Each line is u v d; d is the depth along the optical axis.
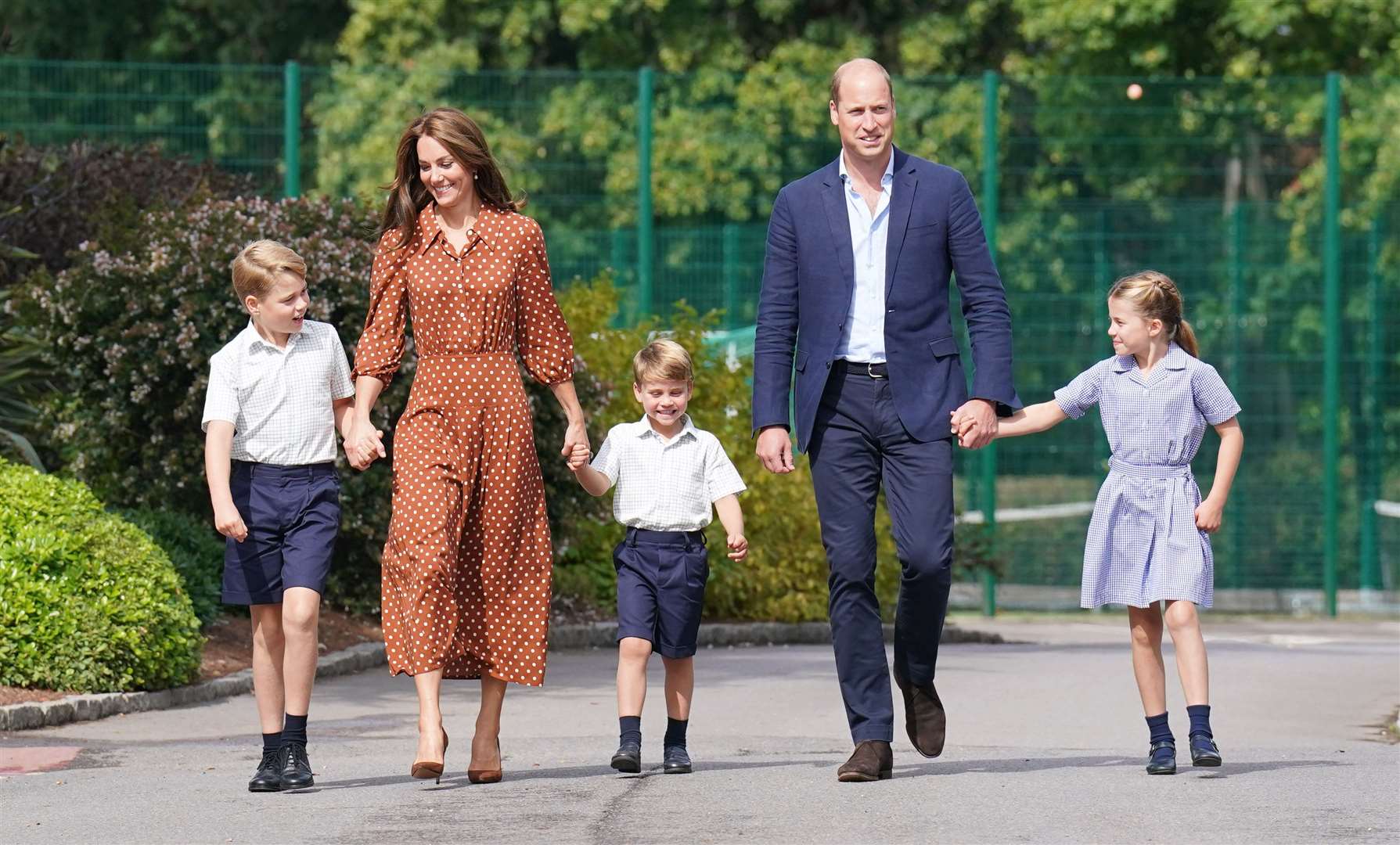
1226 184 57.09
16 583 25.17
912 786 18.02
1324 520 55.94
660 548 19.77
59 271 41.69
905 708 19.27
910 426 18.28
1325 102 55.12
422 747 17.56
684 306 45.38
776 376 18.81
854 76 18.55
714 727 24.47
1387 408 56.44
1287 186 57.09
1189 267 56.16
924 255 18.50
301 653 18.03
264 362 18.20
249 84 49.22
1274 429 56.19
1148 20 68.06
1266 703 28.78
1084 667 34.47
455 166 18.06
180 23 76.19
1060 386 55.88
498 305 18.12
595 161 54.56
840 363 18.55
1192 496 19.59
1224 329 56.09
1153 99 56.38
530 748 21.80
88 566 25.98
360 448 18.22
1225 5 68.12
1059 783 18.17
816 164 56.91
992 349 18.56
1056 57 72.56
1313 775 18.84
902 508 18.39
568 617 40.25
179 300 33.59
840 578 18.48
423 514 17.89
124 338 33.41
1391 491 56.34
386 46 73.00
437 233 18.25
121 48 76.12
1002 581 55.59
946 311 18.69
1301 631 50.16
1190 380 19.64
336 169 51.09
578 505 38.44
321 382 18.39
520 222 18.34
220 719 25.03
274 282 18.08
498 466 18.16
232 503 17.89
